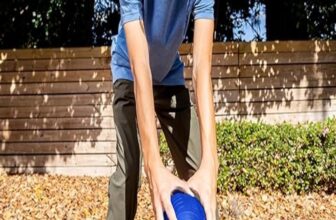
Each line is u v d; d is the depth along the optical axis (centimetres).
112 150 802
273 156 655
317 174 652
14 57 813
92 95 803
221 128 657
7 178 782
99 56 801
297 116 795
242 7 921
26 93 813
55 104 809
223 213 571
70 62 805
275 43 795
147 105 162
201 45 185
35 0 824
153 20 206
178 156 252
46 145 812
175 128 247
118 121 244
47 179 775
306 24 851
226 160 652
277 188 657
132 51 173
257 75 795
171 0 202
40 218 578
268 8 914
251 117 793
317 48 796
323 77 796
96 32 920
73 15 863
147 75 168
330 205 614
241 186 656
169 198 137
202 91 175
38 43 871
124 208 249
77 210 609
